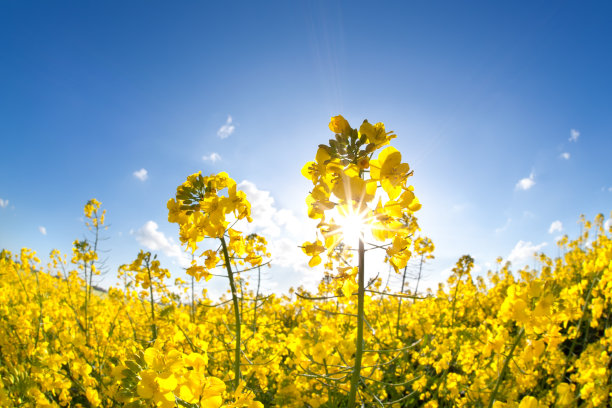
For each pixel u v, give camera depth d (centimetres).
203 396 133
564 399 389
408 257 211
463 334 537
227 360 419
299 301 988
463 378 462
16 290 941
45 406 300
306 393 439
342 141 204
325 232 212
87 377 376
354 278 227
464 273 754
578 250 1365
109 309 832
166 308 460
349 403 217
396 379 508
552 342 282
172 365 130
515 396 409
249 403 154
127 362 148
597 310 477
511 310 283
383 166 200
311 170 212
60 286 1209
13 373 308
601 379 371
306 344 371
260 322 735
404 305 915
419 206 212
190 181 264
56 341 426
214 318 614
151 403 135
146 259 471
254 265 290
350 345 383
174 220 262
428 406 454
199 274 278
